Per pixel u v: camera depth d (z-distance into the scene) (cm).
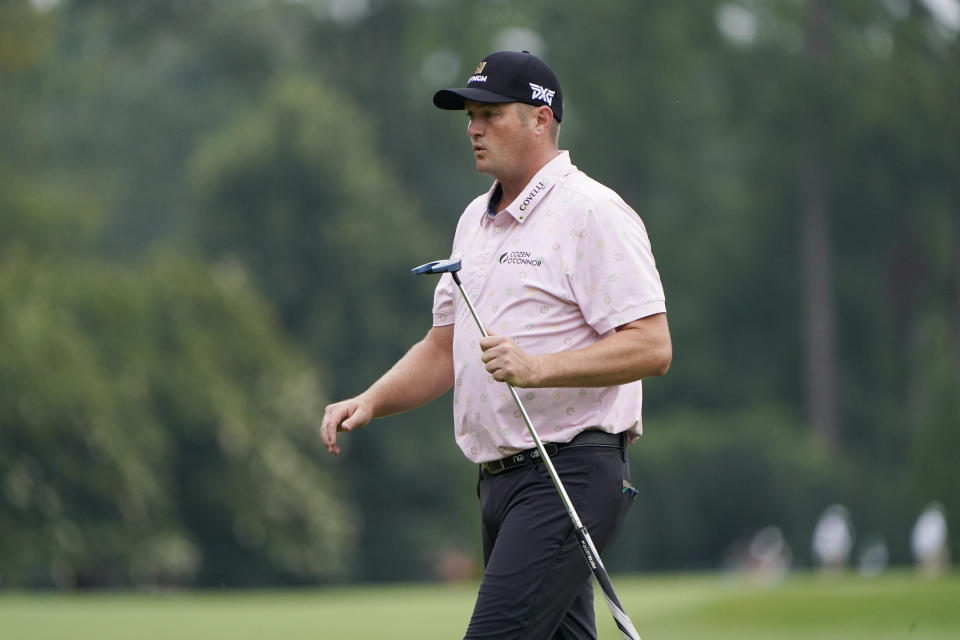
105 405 9100
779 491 11844
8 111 14912
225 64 17062
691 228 15875
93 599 5344
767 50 15250
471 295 1670
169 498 9938
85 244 13338
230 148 14075
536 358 1549
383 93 16462
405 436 12925
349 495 12725
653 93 15175
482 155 1667
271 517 10362
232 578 10300
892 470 15175
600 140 15325
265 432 10675
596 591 5272
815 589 4181
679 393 15462
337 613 4372
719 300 15838
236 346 11062
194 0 16862
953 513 10300
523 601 1605
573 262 1623
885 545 11931
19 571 8725
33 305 9444
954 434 10519
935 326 15725
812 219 15338
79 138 16675
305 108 14262
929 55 15050
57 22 14112
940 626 3566
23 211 12456
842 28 15212
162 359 10312
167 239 16238
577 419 1634
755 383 15588
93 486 8975
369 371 13700
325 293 13812
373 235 13962
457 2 16138
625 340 1588
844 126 15062
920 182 15212
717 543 11788
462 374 1673
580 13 15150
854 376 15825
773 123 15150
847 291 15825
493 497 1670
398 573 12531
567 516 1617
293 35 17300
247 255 13825
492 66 1662
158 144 16888
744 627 3703
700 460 11744
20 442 8794
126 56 16988
